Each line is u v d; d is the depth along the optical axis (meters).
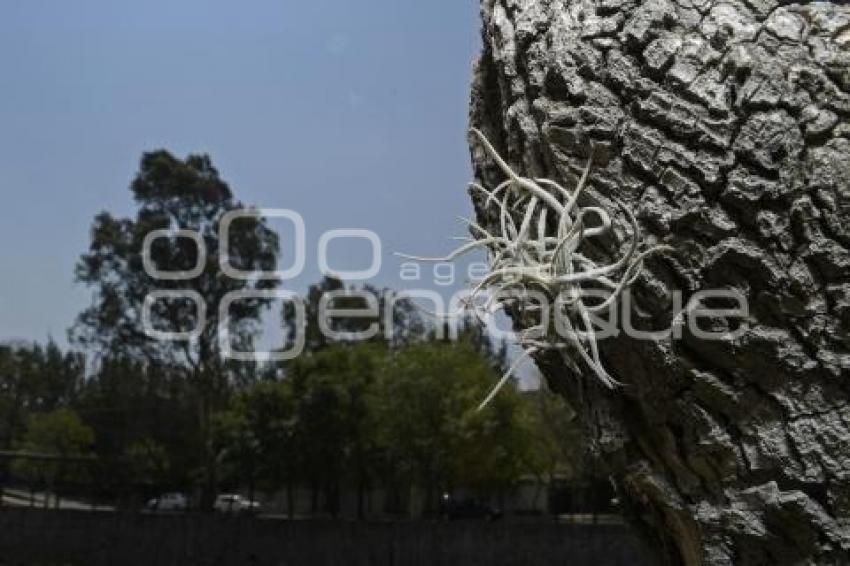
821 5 2.63
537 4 2.83
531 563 20.72
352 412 26.77
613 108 2.61
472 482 25.95
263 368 32.03
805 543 2.41
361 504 27.45
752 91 2.48
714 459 2.56
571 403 3.06
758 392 2.48
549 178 2.76
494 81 3.19
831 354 2.39
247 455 27.45
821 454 2.38
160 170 35.00
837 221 2.39
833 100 2.45
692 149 2.51
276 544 22.59
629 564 20.05
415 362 25.38
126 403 34.66
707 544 2.58
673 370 2.56
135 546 23.67
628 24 2.64
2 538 24.09
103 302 35.28
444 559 21.33
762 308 2.46
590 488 25.42
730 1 2.61
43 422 34.12
